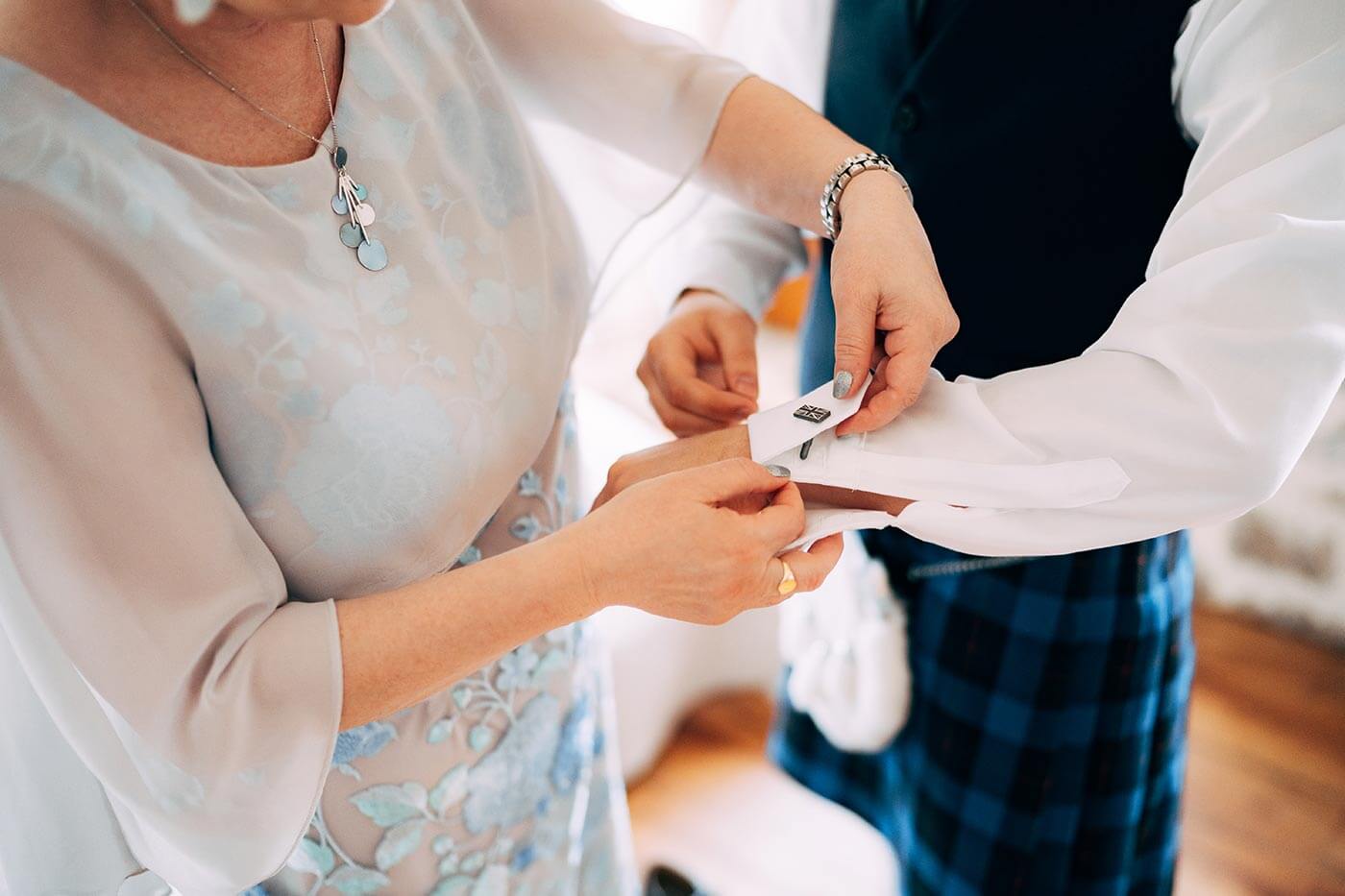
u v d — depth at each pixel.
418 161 0.73
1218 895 1.82
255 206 0.65
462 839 0.88
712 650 2.11
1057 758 1.13
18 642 0.67
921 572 1.15
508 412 0.77
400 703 0.68
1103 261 0.94
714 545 0.68
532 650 0.87
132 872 0.86
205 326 0.63
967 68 0.94
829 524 0.79
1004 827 1.17
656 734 2.05
